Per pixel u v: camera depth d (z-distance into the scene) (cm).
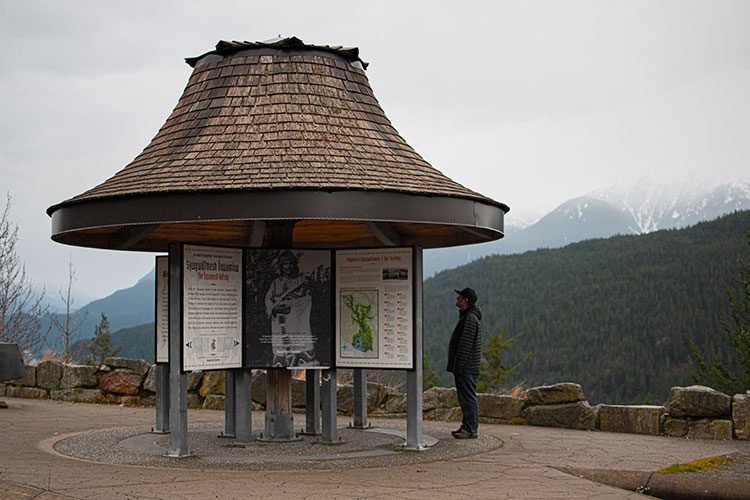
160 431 1056
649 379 7219
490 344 2505
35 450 889
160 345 1069
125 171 927
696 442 1001
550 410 1163
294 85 944
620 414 1108
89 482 675
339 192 811
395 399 1306
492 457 865
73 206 880
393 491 664
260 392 1370
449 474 752
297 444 945
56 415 1265
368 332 924
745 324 1700
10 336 2014
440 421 1243
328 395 947
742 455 884
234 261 906
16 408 1348
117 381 1471
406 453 885
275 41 986
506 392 1398
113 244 1075
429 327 9631
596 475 764
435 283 11088
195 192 807
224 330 895
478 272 11119
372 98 995
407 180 869
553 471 771
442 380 5191
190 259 859
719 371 1650
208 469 777
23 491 623
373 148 920
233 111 930
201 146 898
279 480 711
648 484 743
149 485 669
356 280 930
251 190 802
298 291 932
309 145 888
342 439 995
